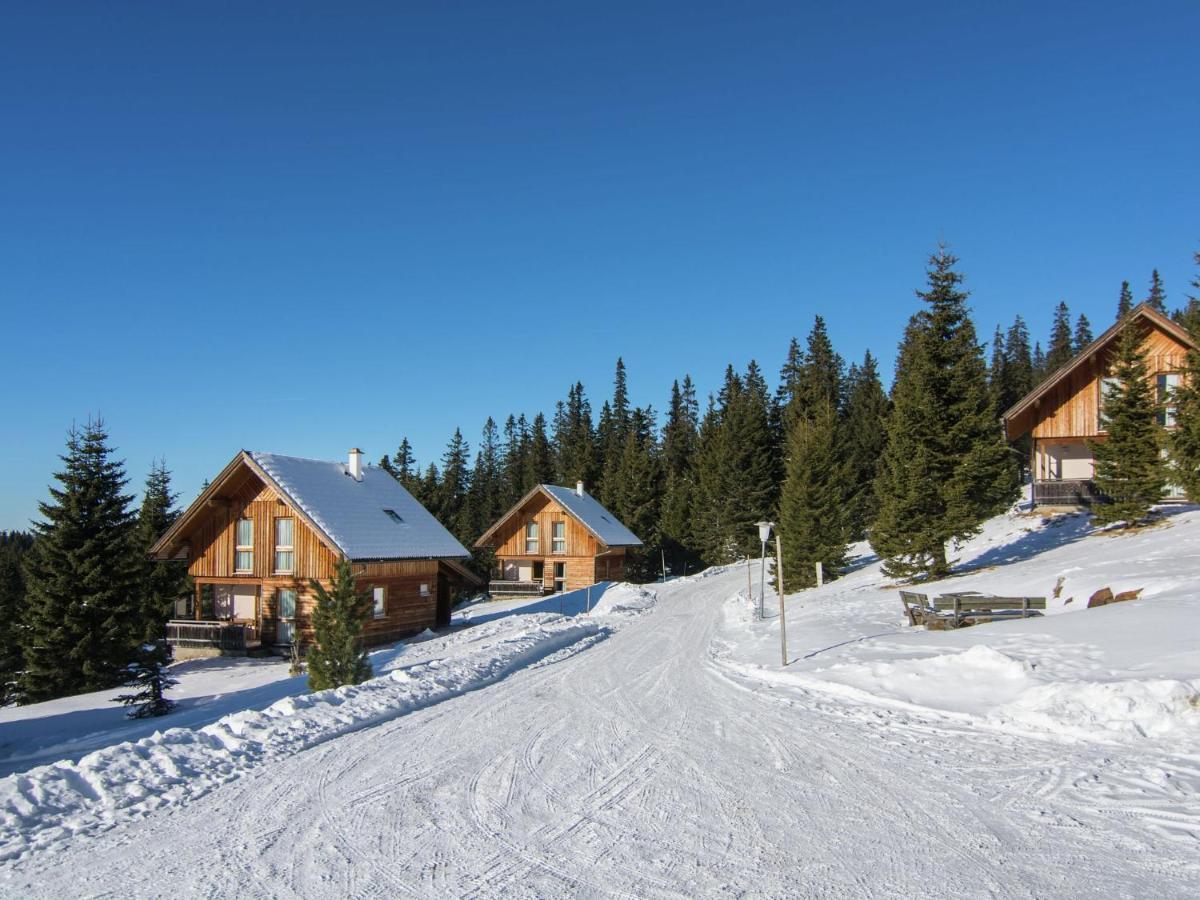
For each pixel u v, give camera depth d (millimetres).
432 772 9117
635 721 11867
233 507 32875
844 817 7492
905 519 26812
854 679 13883
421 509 37844
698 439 86312
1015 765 8914
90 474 31312
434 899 5770
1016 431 34750
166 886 6035
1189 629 12672
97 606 29672
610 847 6793
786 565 37281
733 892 5852
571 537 50594
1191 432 22234
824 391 75812
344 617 16625
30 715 22109
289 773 9062
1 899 5840
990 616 17891
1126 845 6590
